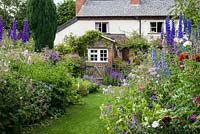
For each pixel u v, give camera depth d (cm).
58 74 916
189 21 677
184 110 415
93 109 959
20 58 888
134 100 580
